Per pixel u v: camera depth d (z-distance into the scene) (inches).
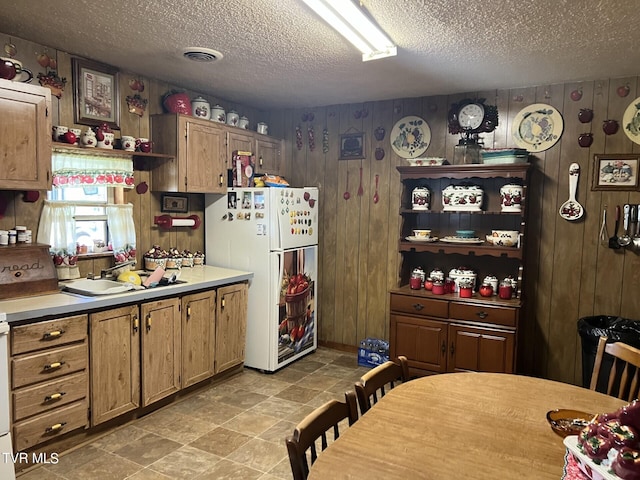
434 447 52.0
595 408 63.2
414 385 70.7
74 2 87.0
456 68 122.9
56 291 107.4
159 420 115.6
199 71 130.9
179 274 132.1
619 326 127.3
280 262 147.9
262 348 149.3
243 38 104.0
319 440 104.5
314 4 83.8
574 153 135.2
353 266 171.5
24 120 97.4
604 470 37.8
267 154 173.3
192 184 140.3
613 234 131.3
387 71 127.2
